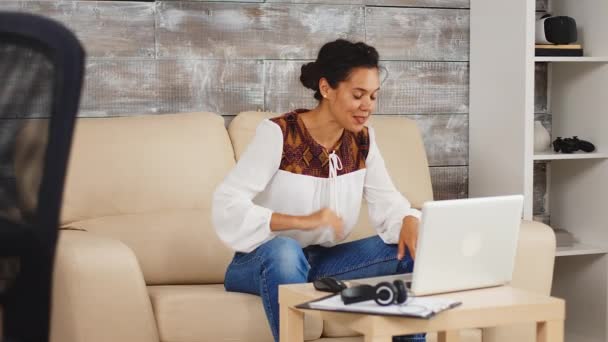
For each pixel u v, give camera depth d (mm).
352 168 2465
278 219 2287
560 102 3783
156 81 3297
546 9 3824
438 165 3691
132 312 2322
